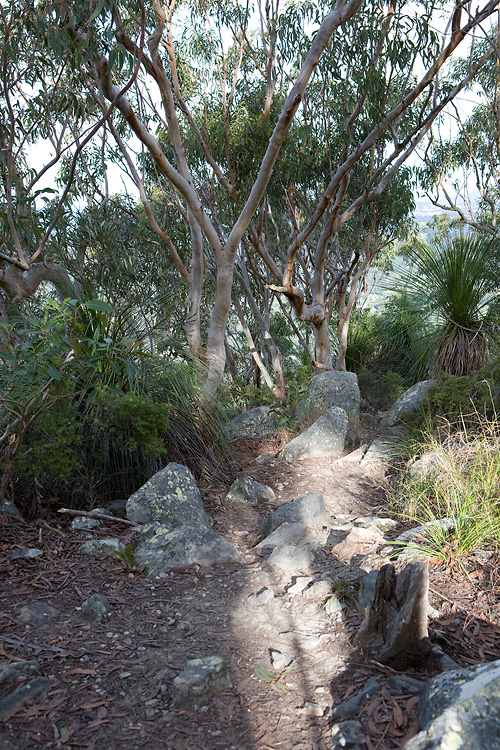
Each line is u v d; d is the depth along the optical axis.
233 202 9.20
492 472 3.37
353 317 13.29
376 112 6.60
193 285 5.75
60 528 3.29
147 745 1.76
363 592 2.53
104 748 1.75
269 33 7.31
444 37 6.16
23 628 2.34
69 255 5.84
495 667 1.71
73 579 2.77
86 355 3.49
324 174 9.88
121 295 4.83
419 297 7.03
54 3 3.78
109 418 3.70
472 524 3.02
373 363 10.82
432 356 6.88
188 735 1.81
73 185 8.63
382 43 6.43
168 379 4.50
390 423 6.00
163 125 8.87
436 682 1.80
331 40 6.91
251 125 8.20
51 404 3.28
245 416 6.34
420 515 3.51
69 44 3.91
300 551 3.10
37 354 3.01
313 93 8.69
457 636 2.25
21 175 5.82
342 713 1.88
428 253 6.88
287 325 15.72
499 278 6.56
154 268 6.03
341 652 2.25
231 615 2.56
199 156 9.15
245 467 4.97
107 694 1.99
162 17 5.08
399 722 1.80
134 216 7.70
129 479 3.93
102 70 4.50
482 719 1.50
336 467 4.92
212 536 3.14
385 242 11.28
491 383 5.19
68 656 2.19
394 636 2.08
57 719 1.86
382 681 2.04
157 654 2.23
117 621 2.46
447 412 5.12
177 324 5.46
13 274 5.18
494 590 2.56
